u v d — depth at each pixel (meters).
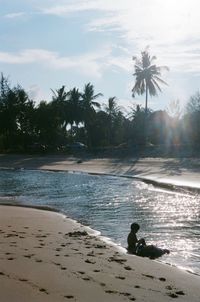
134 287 9.05
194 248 14.19
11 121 94.62
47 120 89.88
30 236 15.01
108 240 15.22
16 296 8.02
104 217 20.62
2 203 26.16
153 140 79.00
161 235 16.34
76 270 10.20
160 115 79.81
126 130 89.56
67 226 17.88
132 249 13.61
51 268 10.23
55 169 59.78
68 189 34.75
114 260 11.71
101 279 9.52
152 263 11.59
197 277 10.31
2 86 97.38
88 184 38.62
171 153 62.84
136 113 85.69
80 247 13.42
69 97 97.19
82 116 96.81
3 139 91.44
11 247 12.69
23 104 95.31
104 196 29.52
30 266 10.34
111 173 50.12
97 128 96.75
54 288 8.60
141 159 61.44
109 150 73.69
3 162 73.12
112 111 100.19
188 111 73.94
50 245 13.43
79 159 70.25
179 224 18.59
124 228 17.73
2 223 18.09
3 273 9.58
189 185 32.94
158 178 40.50
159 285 9.39
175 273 10.61
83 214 21.58
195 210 22.47
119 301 8.06
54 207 24.22
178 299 8.45
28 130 93.00
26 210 22.58
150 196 28.92
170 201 26.16
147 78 78.56
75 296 8.19
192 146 63.75
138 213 21.72
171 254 13.30
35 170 59.94
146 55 78.88
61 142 90.06
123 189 33.84
